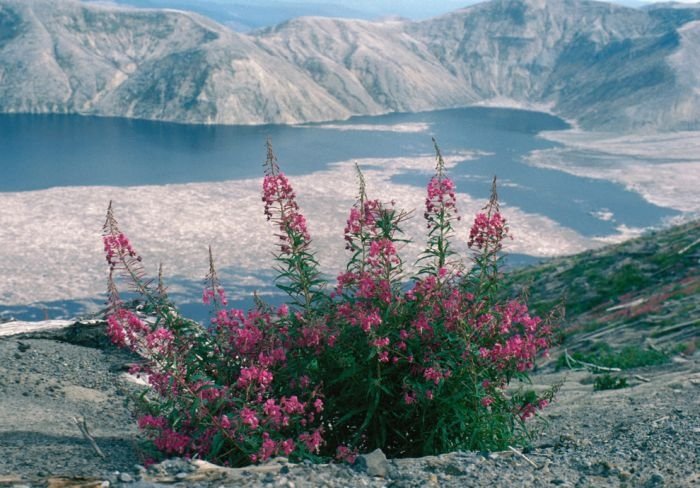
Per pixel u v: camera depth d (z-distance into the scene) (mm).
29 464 2141
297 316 2377
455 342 2352
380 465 2117
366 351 2311
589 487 2080
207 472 2029
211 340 2338
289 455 2191
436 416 2332
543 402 2422
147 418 2219
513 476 2115
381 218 2422
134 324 2279
